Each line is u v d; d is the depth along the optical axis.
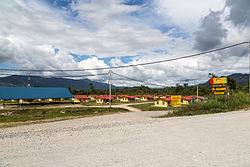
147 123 10.17
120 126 9.37
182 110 18.61
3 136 7.04
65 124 12.61
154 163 4.17
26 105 39.75
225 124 9.00
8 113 25.27
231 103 18.77
